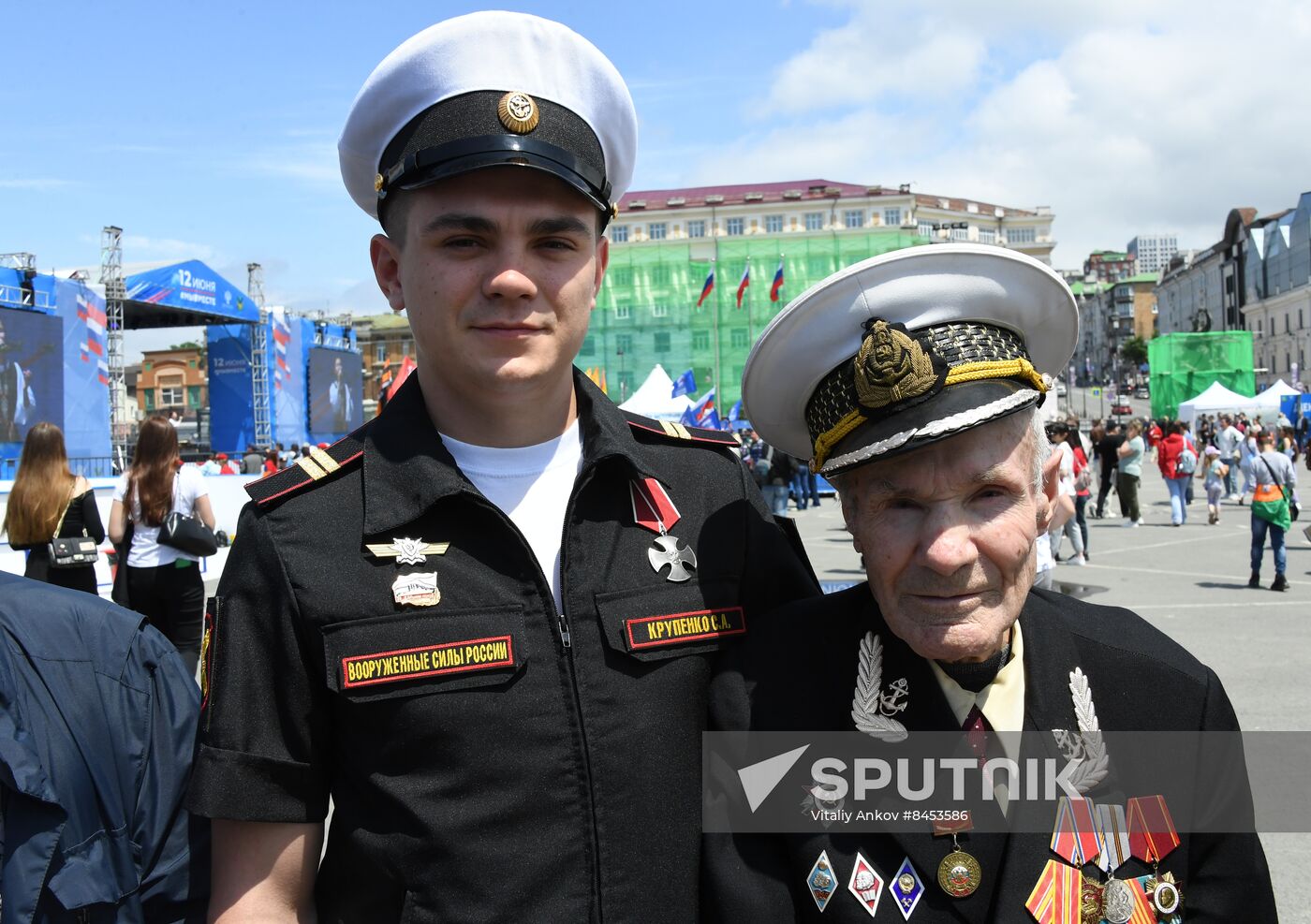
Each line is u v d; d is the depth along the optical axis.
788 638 1.65
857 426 1.45
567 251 1.56
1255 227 85.69
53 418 18.72
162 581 5.23
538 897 1.43
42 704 1.85
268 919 1.48
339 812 1.51
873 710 1.55
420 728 1.46
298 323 31.47
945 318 1.51
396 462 1.62
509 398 1.59
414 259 1.55
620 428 1.75
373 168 1.74
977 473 1.37
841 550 13.07
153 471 5.18
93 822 1.86
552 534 1.66
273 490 1.63
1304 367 73.88
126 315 27.95
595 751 1.51
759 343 1.62
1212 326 96.69
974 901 1.45
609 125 1.67
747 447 20.34
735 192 86.62
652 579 1.66
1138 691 1.54
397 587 1.53
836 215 79.88
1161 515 18.20
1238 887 1.50
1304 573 10.99
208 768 1.47
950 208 90.00
